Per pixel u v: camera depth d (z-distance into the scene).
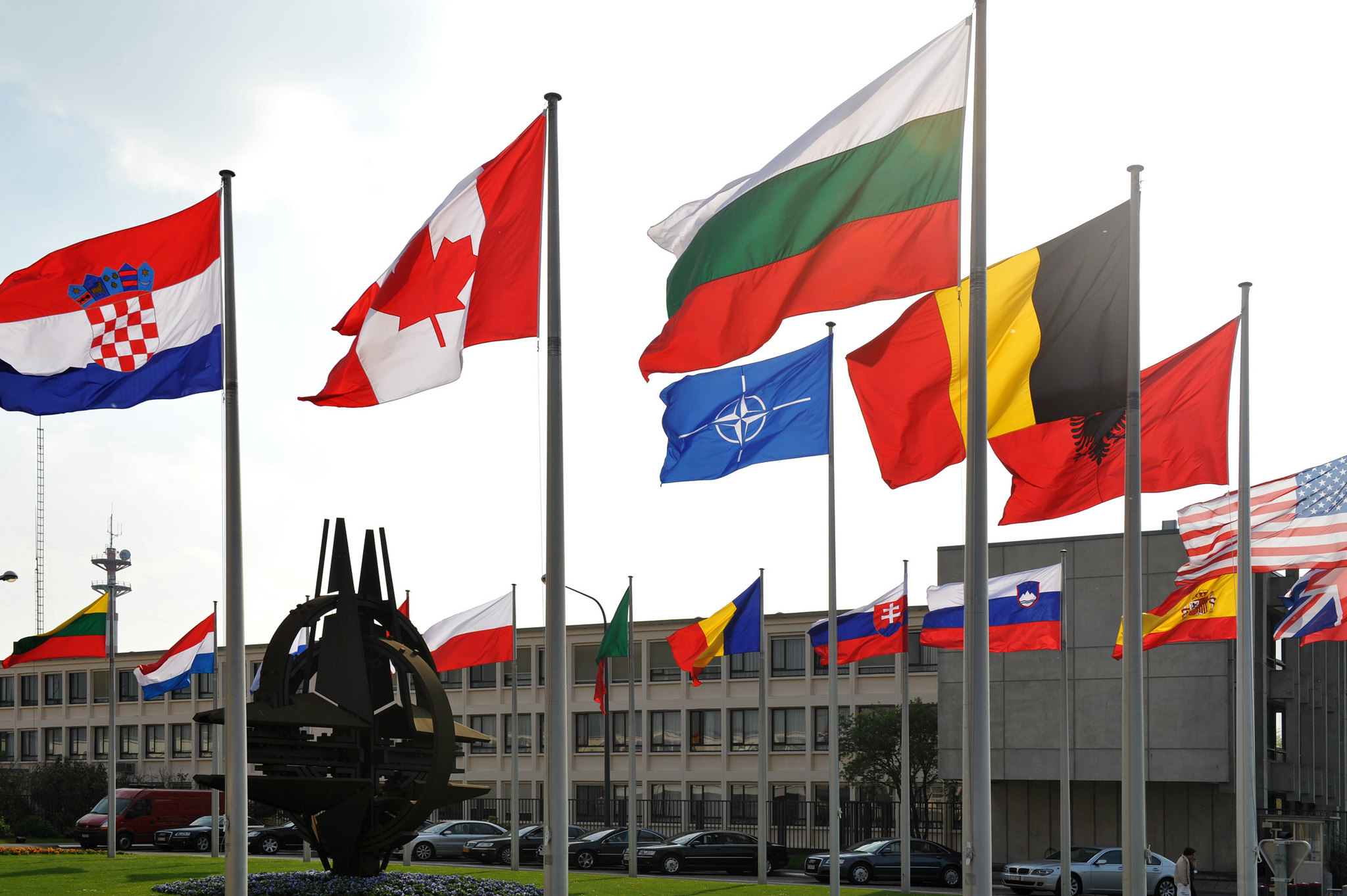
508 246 16.66
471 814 71.88
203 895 22.38
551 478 15.66
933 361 17.44
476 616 37.38
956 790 56.56
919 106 14.66
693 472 24.08
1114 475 17.86
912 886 39.56
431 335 16.88
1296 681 50.22
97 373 17.88
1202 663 44.28
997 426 17.45
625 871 43.28
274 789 20.66
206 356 18.02
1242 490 22.28
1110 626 46.12
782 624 66.62
